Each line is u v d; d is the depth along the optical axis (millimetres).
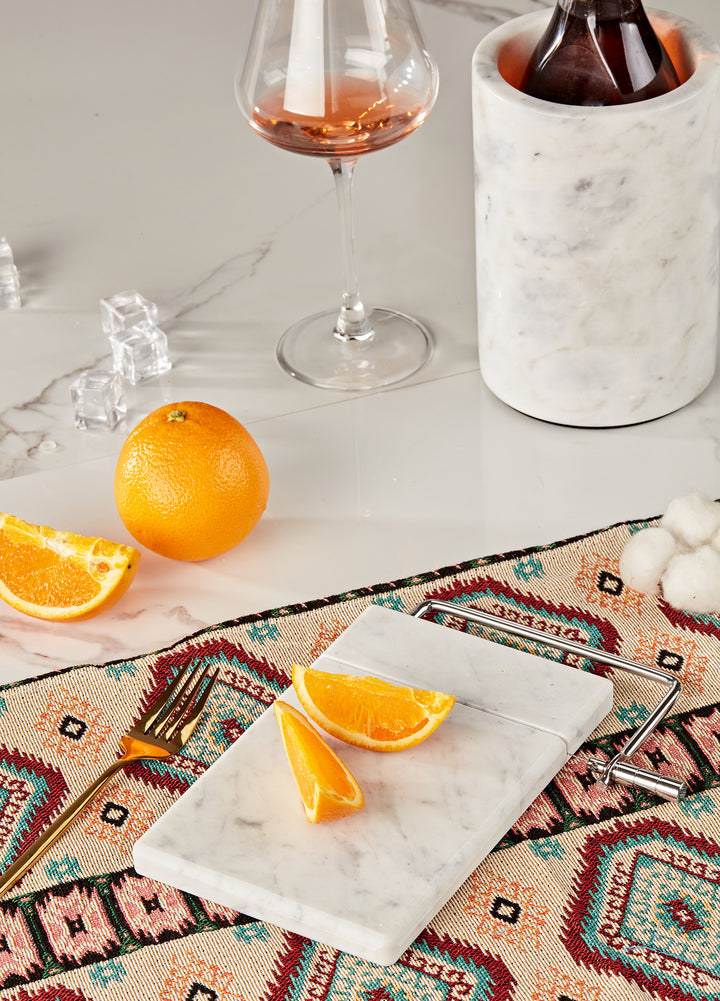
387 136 913
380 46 896
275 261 1173
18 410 1028
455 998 607
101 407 992
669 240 863
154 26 1557
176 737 742
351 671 746
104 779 720
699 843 667
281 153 1321
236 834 662
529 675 738
